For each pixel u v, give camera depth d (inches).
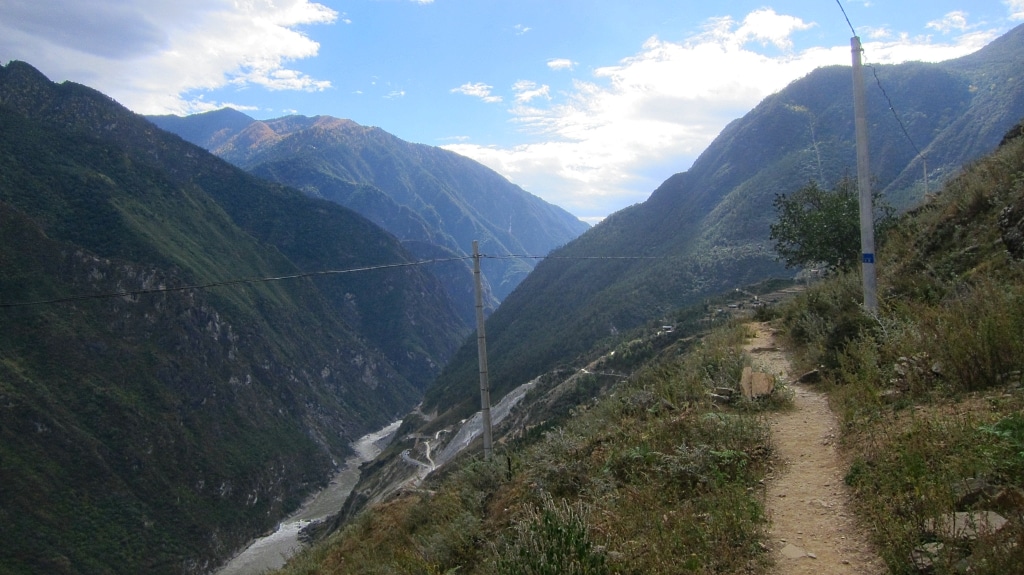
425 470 2463.1
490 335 4734.3
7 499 2770.7
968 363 227.8
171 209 6220.5
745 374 326.3
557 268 4992.6
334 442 5246.1
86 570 2743.6
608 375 1708.9
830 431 249.9
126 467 3393.2
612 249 4566.9
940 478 156.6
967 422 183.6
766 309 656.4
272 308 6314.0
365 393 6776.6
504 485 316.2
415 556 288.7
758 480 213.5
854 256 714.8
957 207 444.5
